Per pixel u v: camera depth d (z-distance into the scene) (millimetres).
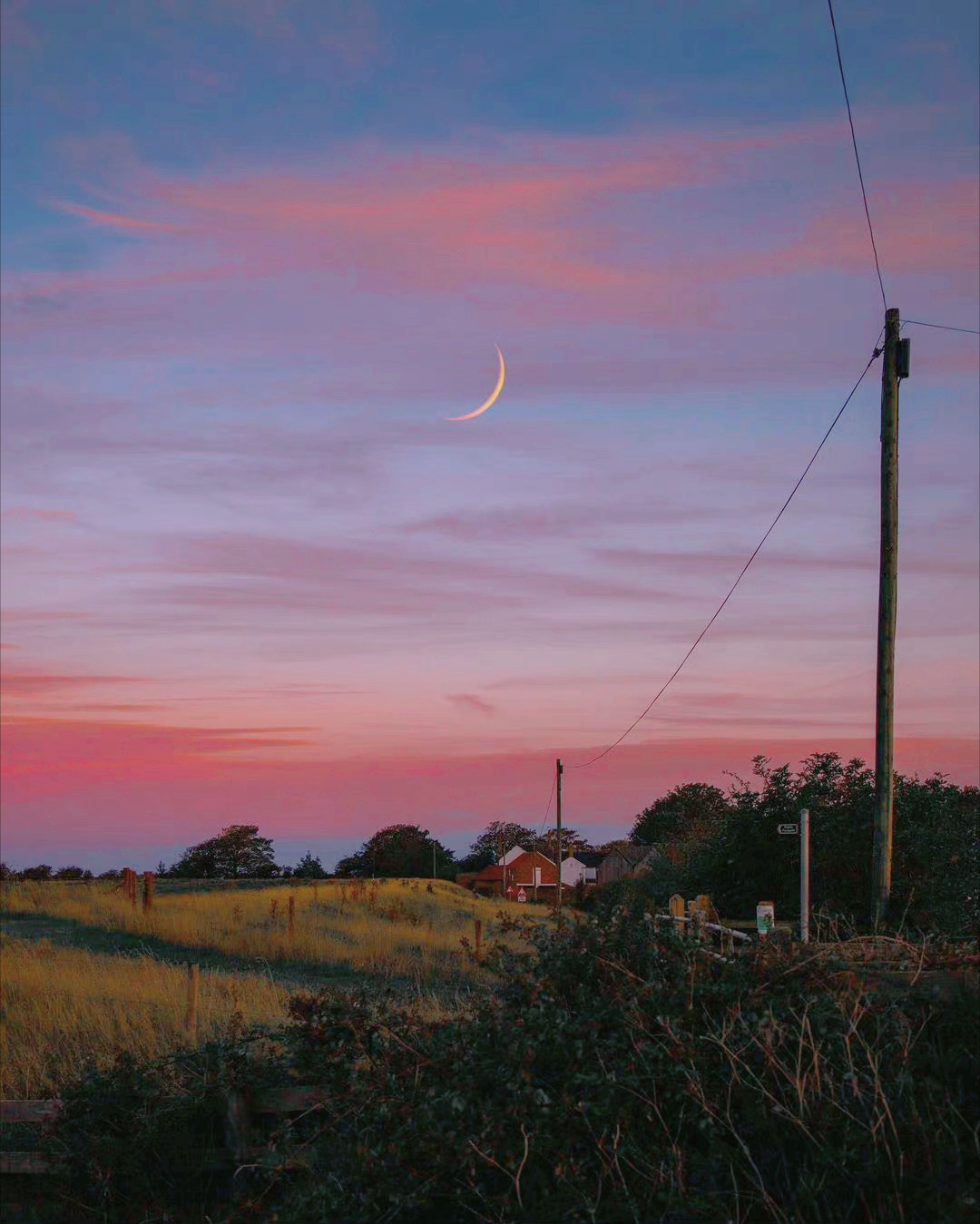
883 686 14344
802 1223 5102
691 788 66438
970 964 6395
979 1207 4871
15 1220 7266
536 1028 5934
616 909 6797
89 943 26891
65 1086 8125
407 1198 5488
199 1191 7301
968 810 18547
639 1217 5223
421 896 48094
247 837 90250
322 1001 7273
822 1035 5730
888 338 14508
